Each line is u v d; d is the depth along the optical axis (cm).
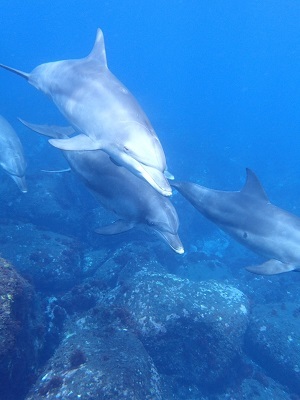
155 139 505
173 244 600
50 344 891
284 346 1092
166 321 970
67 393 673
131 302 1020
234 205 801
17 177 1032
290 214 784
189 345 986
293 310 1248
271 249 777
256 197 791
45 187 1608
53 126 814
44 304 1021
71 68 677
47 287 1162
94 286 1127
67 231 1534
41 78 747
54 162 2414
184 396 932
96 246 1480
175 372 964
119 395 675
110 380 695
